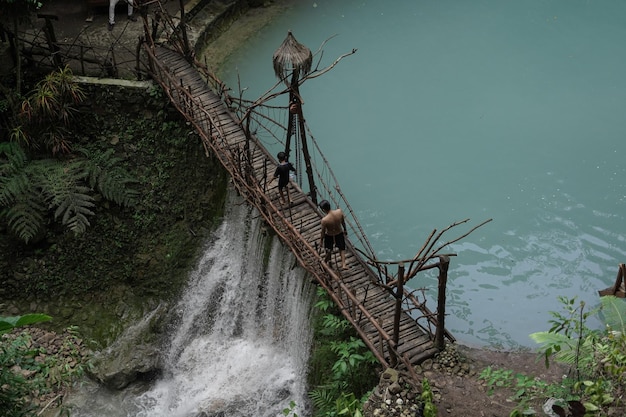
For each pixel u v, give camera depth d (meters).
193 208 16.27
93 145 16.27
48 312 15.52
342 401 9.54
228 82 19.09
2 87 15.52
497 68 20.41
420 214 16.31
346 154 17.89
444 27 21.95
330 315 11.83
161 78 15.89
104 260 15.91
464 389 10.41
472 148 18.02
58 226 15.77
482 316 13.73
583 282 14.45
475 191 16.89
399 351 10.97
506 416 9.92
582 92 19.58
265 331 14.78
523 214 16.22
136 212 16.09
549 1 22.89
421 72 20.27
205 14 20.42
